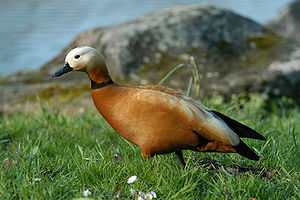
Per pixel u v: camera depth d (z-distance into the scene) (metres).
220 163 5.48
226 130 4.73
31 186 4.44
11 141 6.96
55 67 12.57
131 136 4.95
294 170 5.11
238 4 27.33
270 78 10.62
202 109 4.82
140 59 11.47
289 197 4.56
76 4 25.94
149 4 26.72
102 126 7.59
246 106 9.52
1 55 17.89
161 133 4.74
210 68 11.28
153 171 4.86
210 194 4.63
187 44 11.94
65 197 4.41
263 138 5.04
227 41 12.30
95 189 4.53
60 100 10.11
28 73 12.41
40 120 7.89
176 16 12.61
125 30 11.98
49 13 23.72
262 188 4.57
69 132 7.27
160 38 11.95
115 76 11.18
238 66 11.41
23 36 20.11
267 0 27.92
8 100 10.47
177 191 4.60
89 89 10.68
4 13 23.38
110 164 5.04
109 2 26.81
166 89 5.06
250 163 5.43
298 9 20.59
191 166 5.09
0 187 4.41
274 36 13.05
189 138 4.77
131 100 4.79
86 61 4.95
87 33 12.91
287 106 10.33
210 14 12.76
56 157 5.50
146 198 4.36
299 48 12.27
